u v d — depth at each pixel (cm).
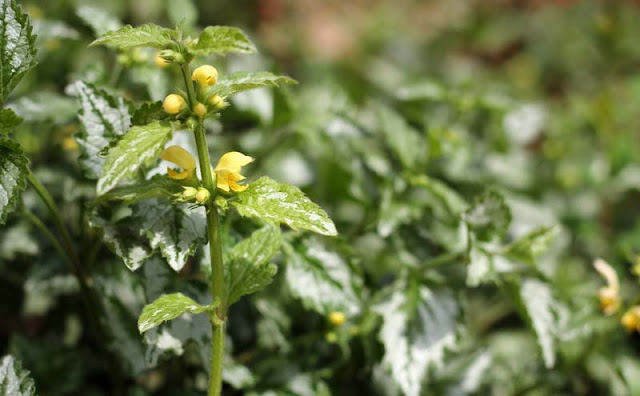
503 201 79
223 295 69
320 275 78
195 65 83
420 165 90
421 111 110
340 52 190
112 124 73
